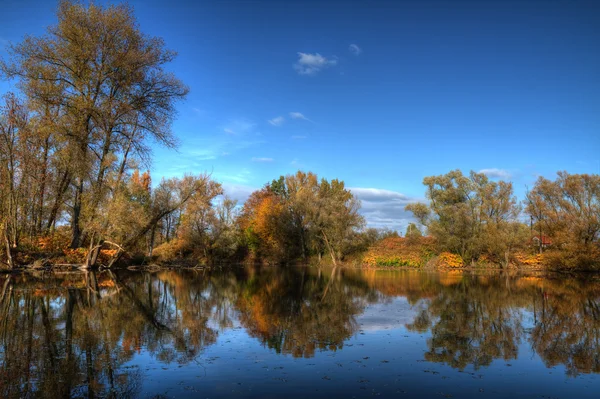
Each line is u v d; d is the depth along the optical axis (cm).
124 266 3447
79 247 2930
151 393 616
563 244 3556
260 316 1290
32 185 2645
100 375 697
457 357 839
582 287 2306
